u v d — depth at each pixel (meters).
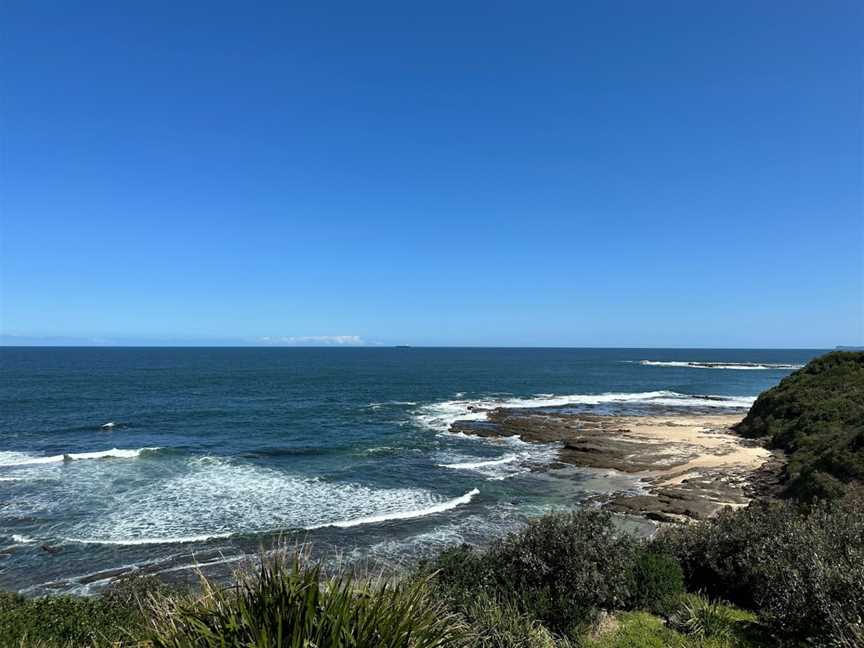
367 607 3.66
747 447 29.77
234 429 37.28
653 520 18.77
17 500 20.80
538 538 8.52
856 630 5.73
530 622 6.96
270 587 3.67
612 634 7.48
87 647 6.89
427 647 3.71
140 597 9.38
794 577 7.09
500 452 30.55
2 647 7.03
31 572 14.66
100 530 17.67
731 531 9.74
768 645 6.95
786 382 35.53
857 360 32.94
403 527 18.19
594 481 24.22
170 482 23.59
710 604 8.27
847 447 17.62
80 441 32.88
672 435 34.25
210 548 16.27
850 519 8.73
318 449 30.88
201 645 3.47
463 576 8.23
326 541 16.83
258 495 21.77
